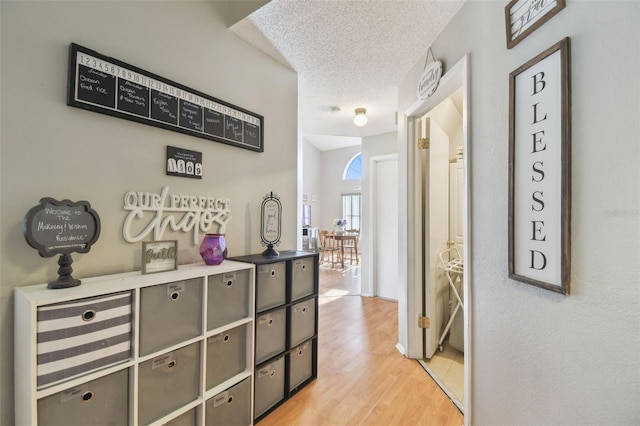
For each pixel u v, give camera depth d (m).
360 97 2.75
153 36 1.39
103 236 1.23
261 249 1.95
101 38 1.22
